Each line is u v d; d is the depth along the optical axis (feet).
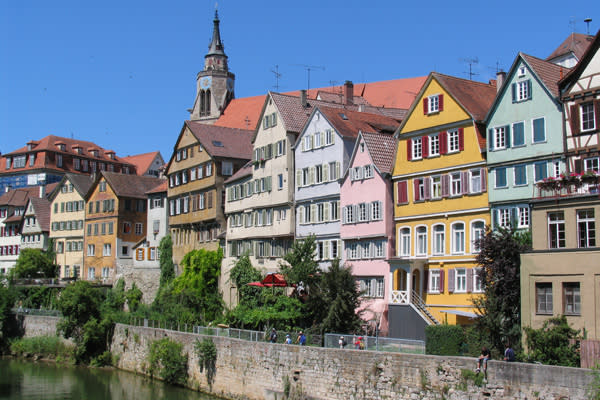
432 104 162.61
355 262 177.47
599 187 111.96
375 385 117.50
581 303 109.91
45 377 193.47
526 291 116.98
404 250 166.61
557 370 93.86
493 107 148.25
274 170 207.72
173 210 265.95
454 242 154.71
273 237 204.85
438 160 159.74
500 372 100.07
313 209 192.65
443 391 107.04
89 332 212.43
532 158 140.05
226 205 232.94
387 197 169.89
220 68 408.87
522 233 129.08
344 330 150.20
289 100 213.05
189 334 169.27
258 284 171.32
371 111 230.68
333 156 187.11
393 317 156.97
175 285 236.63
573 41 193.88
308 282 164.35
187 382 167.02
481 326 122.01
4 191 443.73
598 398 89.20
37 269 325.01
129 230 304.50
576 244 113.19
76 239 328.90
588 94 130.93
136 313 219.61
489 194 147.43
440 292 155.33
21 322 257.55
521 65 143.95
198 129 253.65
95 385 178.50
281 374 136.67
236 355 150.30
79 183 334.24
